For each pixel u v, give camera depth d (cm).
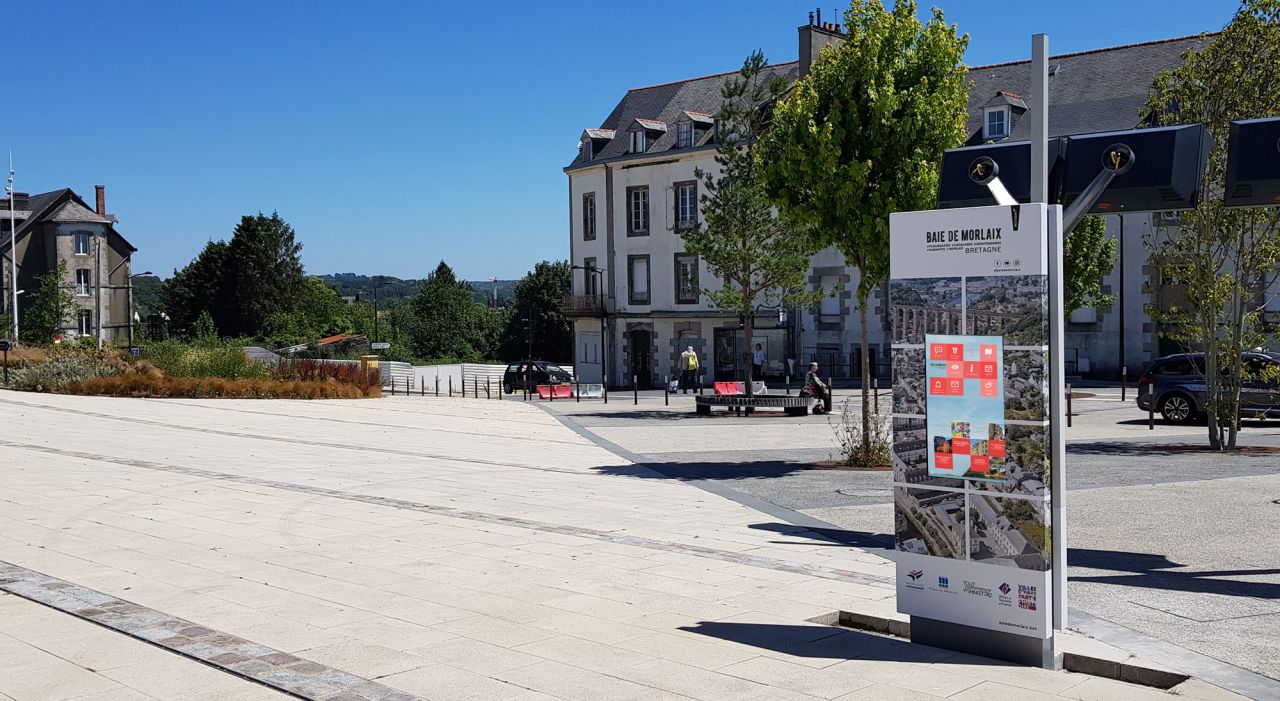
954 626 604
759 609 699
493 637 632
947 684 544
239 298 9281
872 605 704
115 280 7450
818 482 1371
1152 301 3772
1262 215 1670
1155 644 610
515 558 866
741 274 2822
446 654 597
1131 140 774
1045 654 571
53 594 737
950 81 1495
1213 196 1675
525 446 1872
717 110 4984
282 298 9544
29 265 7144
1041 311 564
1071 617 675
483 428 2266
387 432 2112
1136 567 830
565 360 9100
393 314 10856
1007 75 4425
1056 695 527
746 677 556
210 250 9438
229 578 791
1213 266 1711
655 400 3612
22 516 1064
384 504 1160
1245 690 533
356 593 744
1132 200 792
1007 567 581
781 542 942
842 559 866
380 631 645
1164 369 2323
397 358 8244
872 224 1476
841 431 2170
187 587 761
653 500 1208
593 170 5278
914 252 610
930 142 1474
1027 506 573
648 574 806
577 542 938
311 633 640
